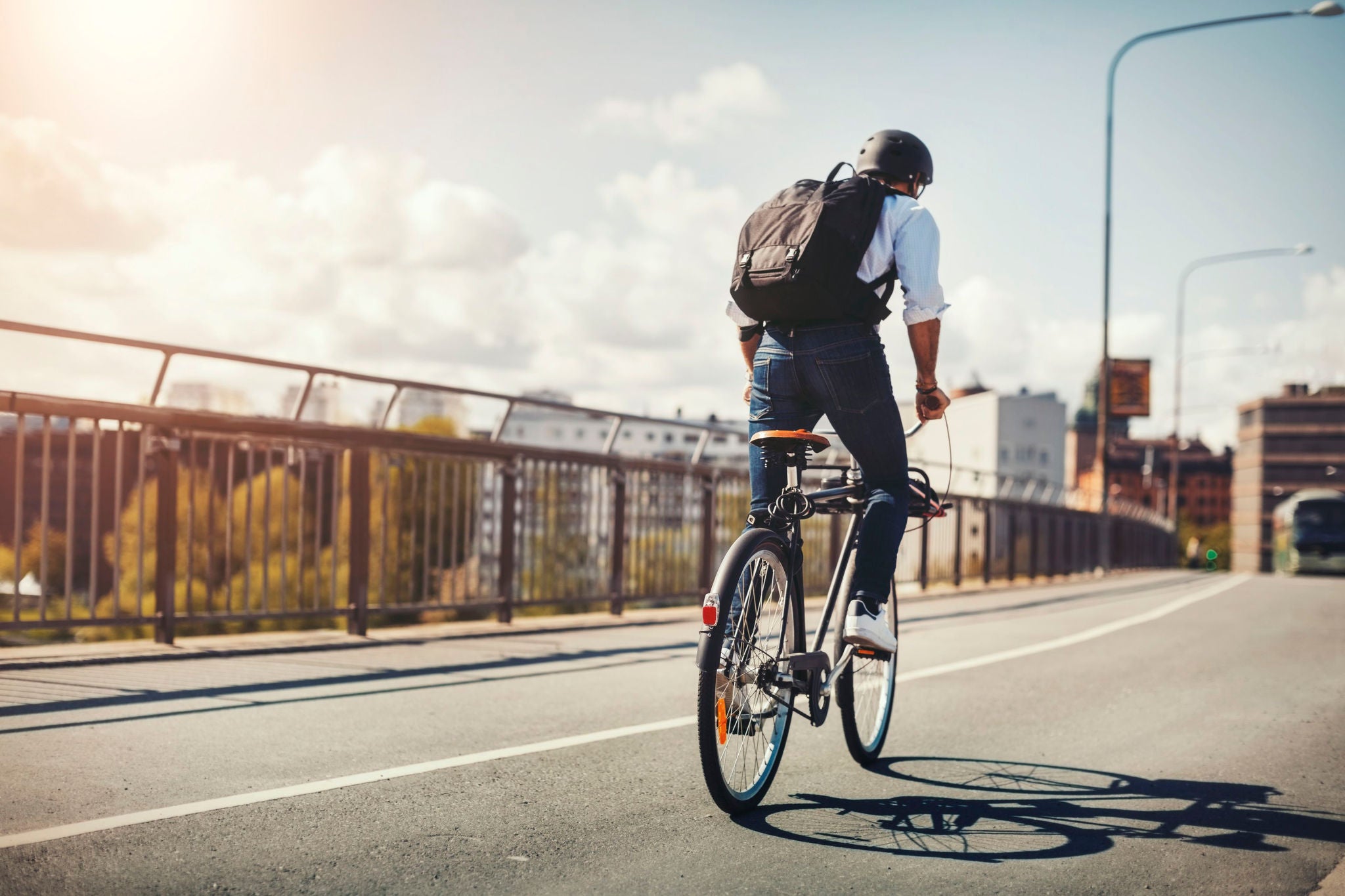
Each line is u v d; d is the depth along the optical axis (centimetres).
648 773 402
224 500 729
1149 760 452
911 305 356
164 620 688
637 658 720
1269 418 13362
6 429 662
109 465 676
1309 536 4094
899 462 370
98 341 641
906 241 352
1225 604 1466
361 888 274
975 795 387
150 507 685
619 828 333
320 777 380
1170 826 353
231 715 484
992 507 1925
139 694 526
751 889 285
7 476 638
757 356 370
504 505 909
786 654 367
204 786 363
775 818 350
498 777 390
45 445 636
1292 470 13225
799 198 356
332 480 778
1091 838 338
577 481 977
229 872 281
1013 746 475
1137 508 3784
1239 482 14288
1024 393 9731
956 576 1727
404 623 963
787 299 345
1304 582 2547
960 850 323
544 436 8656
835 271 339
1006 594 1634
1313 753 473
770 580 360
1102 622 1103
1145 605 1413
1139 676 702
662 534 1070
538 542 938
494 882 282
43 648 661
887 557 368
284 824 324
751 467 379
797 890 285
